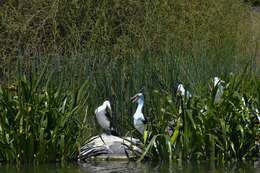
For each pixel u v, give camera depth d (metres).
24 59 16.61
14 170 13.08
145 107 15.72
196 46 19.27
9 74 17.31
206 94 14.89
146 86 15.91
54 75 15.33
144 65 16.25
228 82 15.38
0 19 19.30
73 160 14.30
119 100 15.87
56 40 18.95
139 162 13.92
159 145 14.03
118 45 18.52
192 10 22.31
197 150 14.12
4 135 13.82
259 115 14.58
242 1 26.45
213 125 14.16
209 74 17.23
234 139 14.29
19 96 13.86
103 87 16.00
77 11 19.30
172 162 13.93
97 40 18.66
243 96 14.62
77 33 18.33
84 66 15.93
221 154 14.09
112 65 16.39
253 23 26.98
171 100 14.36
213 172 12.69
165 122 14.21
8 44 18.81
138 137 14.73
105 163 13.98
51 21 19.34
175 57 17.00
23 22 19.22
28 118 13.81
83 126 14.54
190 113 13.94
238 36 24.03
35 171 12.94
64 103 14.23
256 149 14.65
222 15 23.50
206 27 22.28
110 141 14.77
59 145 14.05
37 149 13.92
